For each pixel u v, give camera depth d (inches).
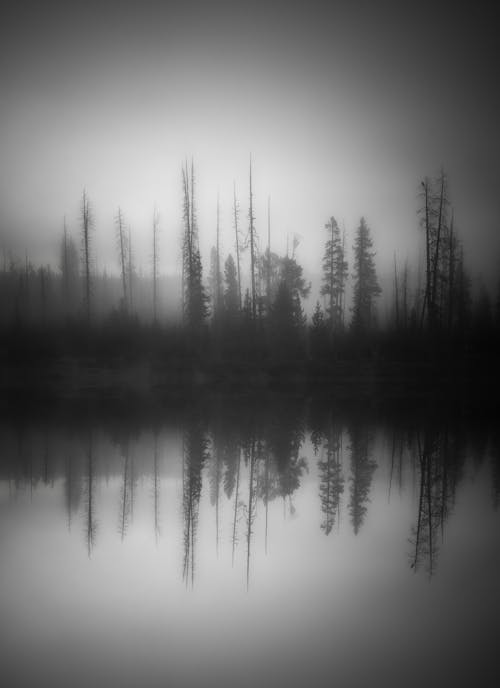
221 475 721.0
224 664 296.4
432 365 1873.8
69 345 2004.2
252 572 418.9
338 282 2608.3
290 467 759.1
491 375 1825.8
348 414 1262.3
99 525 527.8
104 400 1529.3
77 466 765.3
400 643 316.8
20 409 1337.4
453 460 782.5
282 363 1935.3
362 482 676.1
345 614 352.2
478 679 282.2
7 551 460.1
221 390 1744.6
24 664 294.7
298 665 293.4
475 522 524.7
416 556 446.0
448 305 2133.4
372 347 2009.1
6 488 655.8
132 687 273.9
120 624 340.8
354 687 274.8
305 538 491.5
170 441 940.0
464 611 355.6
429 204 1926.7
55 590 387.5
